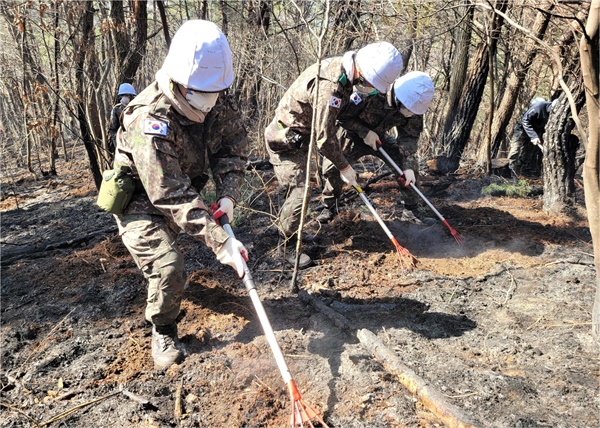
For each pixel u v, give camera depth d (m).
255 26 7.72
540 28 6.18
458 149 6.77
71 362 3.02
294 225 3.85
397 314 3.29
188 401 2.59
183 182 2.51
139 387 2.70
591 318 3.14
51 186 7.73
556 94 6.29
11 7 6.62
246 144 2.97
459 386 2.57
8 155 11.05
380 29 6.47
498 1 5.33
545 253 4.15
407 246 4.40
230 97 2.84
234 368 2.79
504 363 2.78
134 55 6.91
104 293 3.77
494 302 3.45
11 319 3.50
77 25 5.77
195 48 2.32
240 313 3.38
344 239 4.53
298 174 3.86
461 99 6.78
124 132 2.66
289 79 7.69
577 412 2.37
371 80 3.28
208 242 2.46
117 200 2.66
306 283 3.80
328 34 5.96
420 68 10.19
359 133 4.27
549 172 5.09
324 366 2.79
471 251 4.27
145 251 2.72
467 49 6.71
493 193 5.80
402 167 4.57
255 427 2.39
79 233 5.18
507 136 10.79
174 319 2.91
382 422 2.37
